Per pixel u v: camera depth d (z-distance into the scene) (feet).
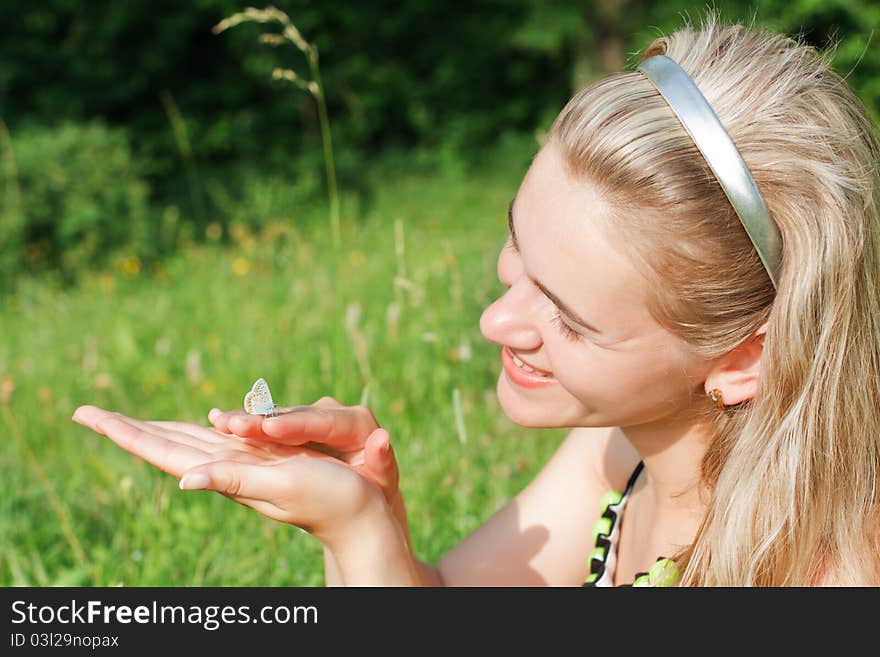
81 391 13.02
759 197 3.26
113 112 38.37
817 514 3.59
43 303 19.94
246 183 29.99
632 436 4.08
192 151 37.68
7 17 36.55
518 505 5.08
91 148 24.45
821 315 3.45
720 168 3.25
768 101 3.37
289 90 39.27
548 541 4.96
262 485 3.54
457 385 10.59
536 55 44.52
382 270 18.10
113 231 23.40
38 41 36.99
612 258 3.33
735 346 3.48
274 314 15.29
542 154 3.54
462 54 44.11
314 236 24.53
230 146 38.60
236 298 17.29
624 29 39.52
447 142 41.65
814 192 3.34
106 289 20.33
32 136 25.27
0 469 9.71
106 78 37.47
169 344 14.33
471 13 44.83
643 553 4.42
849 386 3.54
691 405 3.81
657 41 3.73
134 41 38.06
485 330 3.66
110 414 3.75
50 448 10.97
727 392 3.62
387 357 11.89
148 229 24.17
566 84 44.37
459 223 29.45
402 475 8.16
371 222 27.81
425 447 8.94
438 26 44.34
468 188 35.19
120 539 7.29
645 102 3.35
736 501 3.64
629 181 3.28
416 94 42.68
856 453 3.60
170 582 6.79
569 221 3.37
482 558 4.96
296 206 28.37
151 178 35.58
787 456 3.56
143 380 13.29
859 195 3.44
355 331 8.77
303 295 15.89
